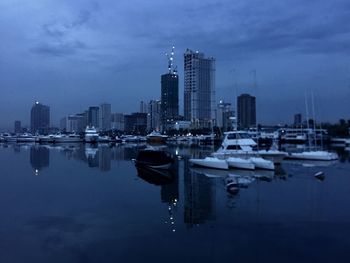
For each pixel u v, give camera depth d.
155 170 66.31
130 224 29.41
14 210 34.34
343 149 127.69
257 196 40.62
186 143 195.62
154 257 22.39
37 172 64.56
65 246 24.34
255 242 24.81
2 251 23.44
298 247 23.83
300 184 48.94
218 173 60.91
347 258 21.98
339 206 35.03
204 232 27.19
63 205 36.53
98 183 51.28
